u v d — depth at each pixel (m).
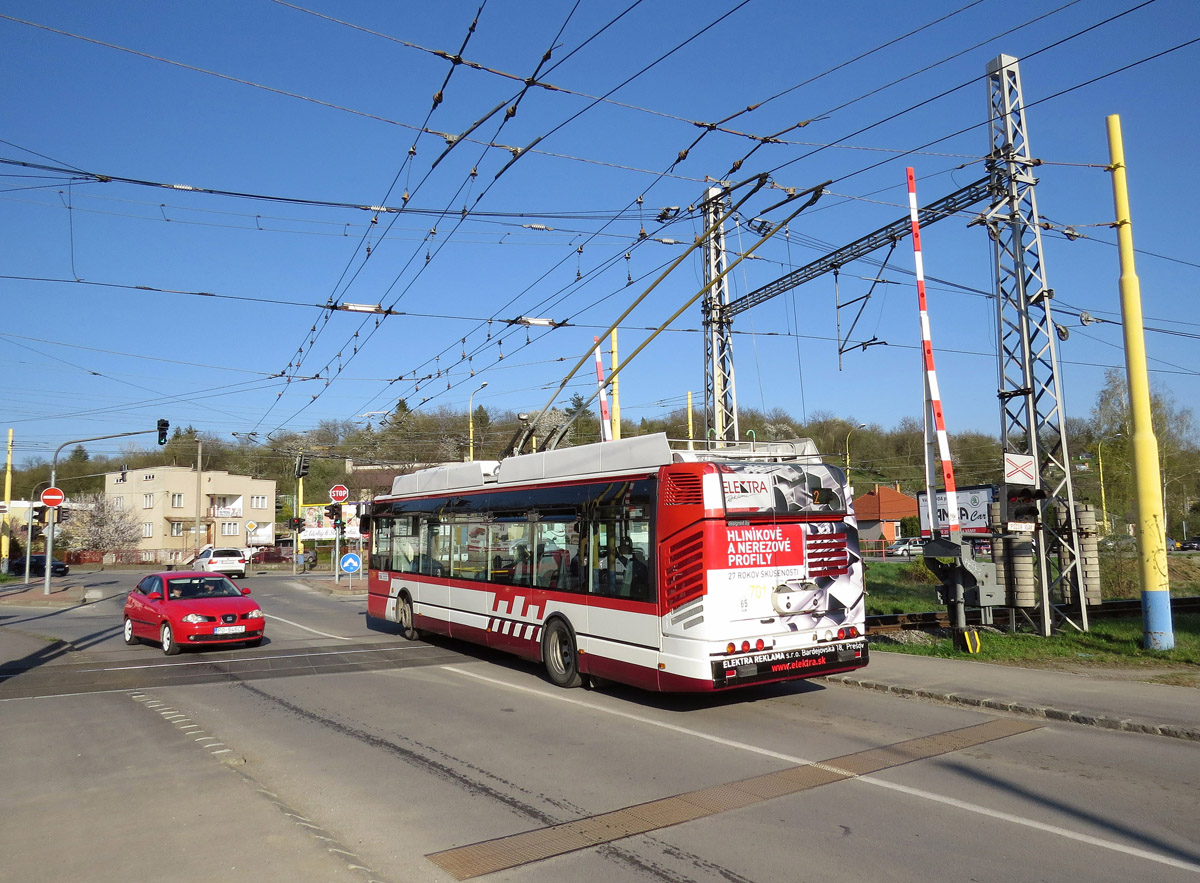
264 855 5.02
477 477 13.73
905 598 23.06
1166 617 12.09
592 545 10.47
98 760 7.36
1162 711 8.51
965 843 5.15
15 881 4.67
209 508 71.88
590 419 44.19
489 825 5.59
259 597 30.61
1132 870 4.69
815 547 9.51
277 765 7.13
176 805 6.02
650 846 5.18
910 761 7.08
